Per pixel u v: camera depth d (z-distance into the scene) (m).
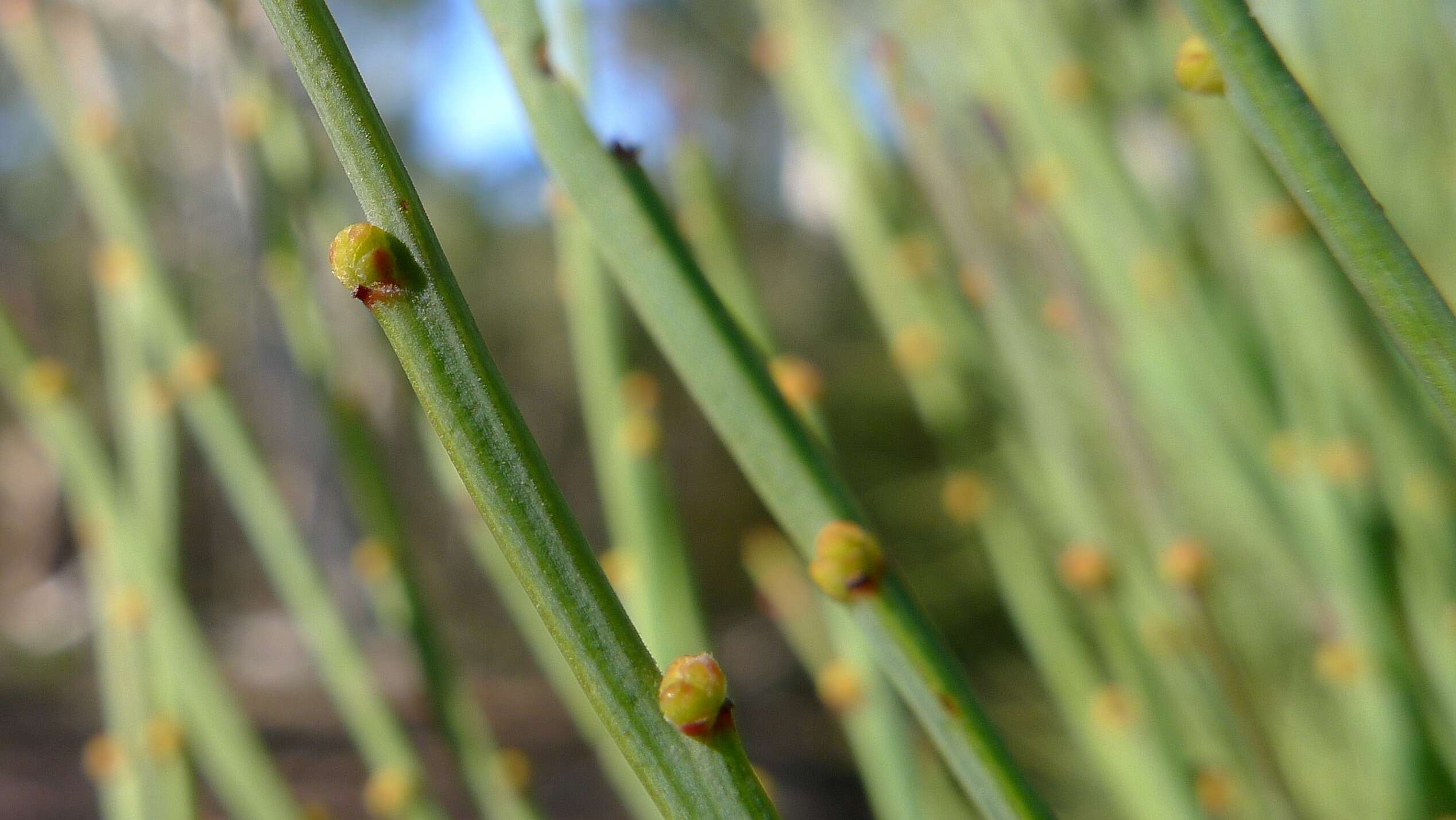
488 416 0.07
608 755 0.14
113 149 0.13
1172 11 0.15
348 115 0.07
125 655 0.13
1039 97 0.13
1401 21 0.14
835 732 0.50
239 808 0.13
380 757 0.13
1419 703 0.12
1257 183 0.13
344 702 0.13
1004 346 0.12
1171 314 0.13
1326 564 0.12
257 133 0.13
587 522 0.83
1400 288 0.07
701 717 0.07
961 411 0.14
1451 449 0.13
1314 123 0.07
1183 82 0.08
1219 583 0.15
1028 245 0.14
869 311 0.53
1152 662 0.12
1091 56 0.15
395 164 0.07
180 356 0.13
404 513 0.14
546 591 0.07
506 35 0.09
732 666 0.60
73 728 0.53
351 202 0.14
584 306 0.12
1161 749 0.12
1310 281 0.13
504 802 0.13
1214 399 0.13
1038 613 0.13
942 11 0.15
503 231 0.90
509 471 0.07
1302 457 0.12
